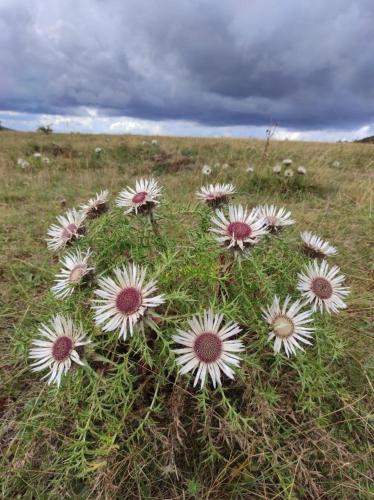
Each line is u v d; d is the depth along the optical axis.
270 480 0.38
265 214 0.49
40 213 1.07
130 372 0.42
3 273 0.75
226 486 0.37
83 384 0.42
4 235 0.92
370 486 0.38
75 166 1.89
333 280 0.45
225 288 0.43
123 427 0.38
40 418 0.43
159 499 0.37
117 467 0.37
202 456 0.39
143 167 1.77
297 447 0.40
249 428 0.36
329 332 0.46
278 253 0.52
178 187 1.27
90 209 0.51
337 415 0.44
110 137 3.50
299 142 2.78
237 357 0.35
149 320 0.37
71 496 0.37
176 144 2.55
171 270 0.45
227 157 1.96
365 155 2.23
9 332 0.59
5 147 2.50
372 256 0.82
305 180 1.34
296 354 0.41
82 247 0.49
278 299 0.41
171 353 0.37
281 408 0.42
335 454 0.40
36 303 0.62
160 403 0.39
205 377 0.35
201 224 0.52
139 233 0.50
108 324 0.35
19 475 0.38
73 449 0.38
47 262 0.77
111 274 0.48
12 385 0.49
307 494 0.38
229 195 0.52
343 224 0.96
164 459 0.39
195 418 0.39
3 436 0.44
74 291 0.43
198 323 0.37
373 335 0.56
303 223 0.95
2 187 1.36
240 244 0.39
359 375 0.49
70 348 0.36
